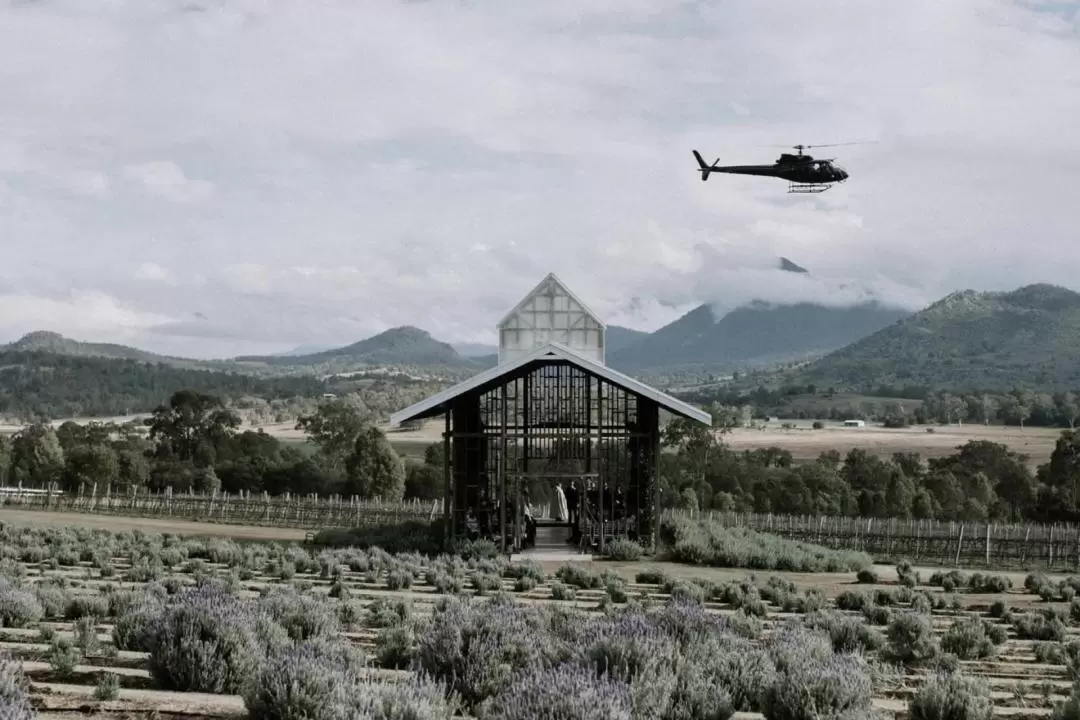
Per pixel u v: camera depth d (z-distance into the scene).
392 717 13.21
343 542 59.06
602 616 22.97
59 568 42.19
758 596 38.19
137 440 140.00
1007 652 29.20
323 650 16.86
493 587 39.91
